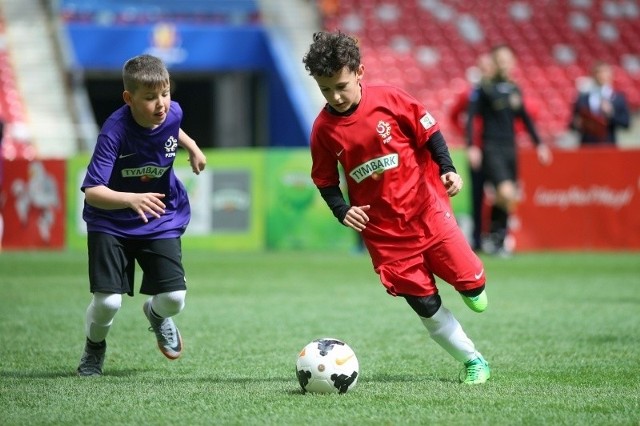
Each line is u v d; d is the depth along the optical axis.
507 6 97.12
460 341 18.28
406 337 25.72
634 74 93.31
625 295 35.81
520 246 56.16
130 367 20.89
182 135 19.83
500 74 50.78
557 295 35.81
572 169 56.16
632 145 87.12
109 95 105.38
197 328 27.47
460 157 56.75
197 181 57.41
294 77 85.88
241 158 57.59
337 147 17.95
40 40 84.94
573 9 98.00
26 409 16.09
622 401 16.56
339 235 58.03
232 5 93.00
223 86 93.81
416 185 18.00
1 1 86.31
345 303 33.69
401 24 94.00
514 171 51.72
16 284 39.47
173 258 19.22
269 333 26.47
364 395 17.08
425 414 15.48
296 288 38.53
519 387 17.94
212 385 18.31
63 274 43.62
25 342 24.66
